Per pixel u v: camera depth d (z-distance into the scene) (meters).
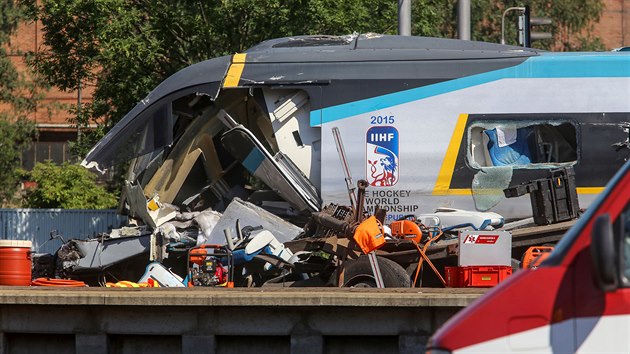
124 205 62.06
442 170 55.88
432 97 56.06
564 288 21.17
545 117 55.66
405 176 56.00
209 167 59.72
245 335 39.00
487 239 47.81
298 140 57.19
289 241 54.47
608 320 20.97
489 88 55.94
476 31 164.25
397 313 38.00
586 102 55.62
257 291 42.59
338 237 51.41
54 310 39.91
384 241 50.00
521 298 21.33
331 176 56.28
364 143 56.25
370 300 37.34
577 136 55.47
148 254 56.84
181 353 39.59
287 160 57.19
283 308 38.56
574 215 53.38
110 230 60.62
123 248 56.78
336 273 50.34
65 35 99.06
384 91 56.28
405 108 56.16
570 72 55.72
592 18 174.75
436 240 52.03
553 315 21.16
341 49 58.06
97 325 39.62
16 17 173.25
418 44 58.69
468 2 87.06
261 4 94.44
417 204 56.03
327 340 39.00
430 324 37.75
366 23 97.75
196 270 52.03
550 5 169.75
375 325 38.16
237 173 60.56
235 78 57.03
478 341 21.33
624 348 20.88
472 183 55.81
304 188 57.22
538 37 94.50
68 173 119.88
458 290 43.19
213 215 57.53
